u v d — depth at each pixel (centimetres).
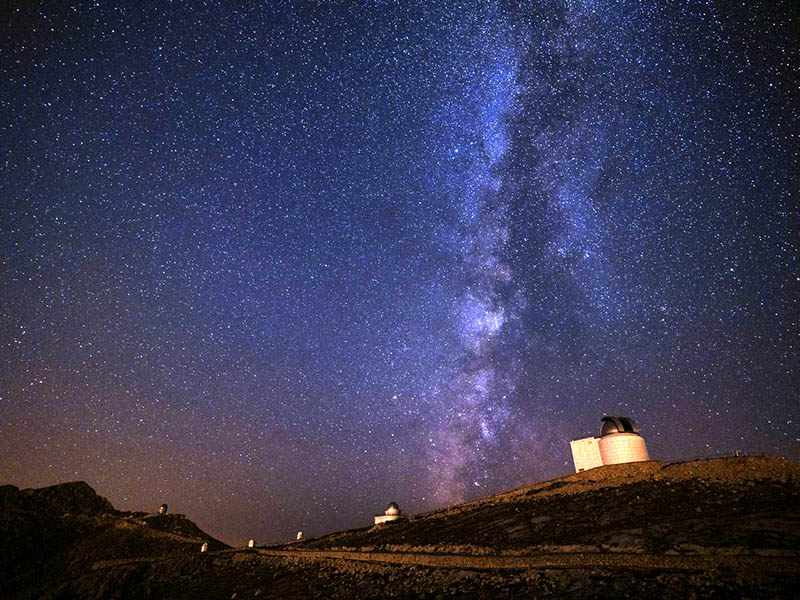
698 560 1078
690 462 2138
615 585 1052
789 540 1105
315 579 1695
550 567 1248
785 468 1923
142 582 2297
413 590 1330
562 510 1855
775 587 902
